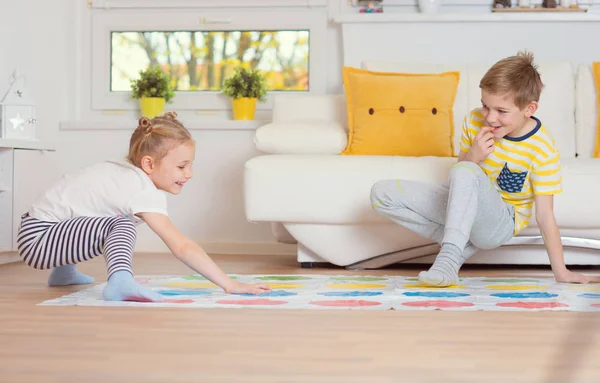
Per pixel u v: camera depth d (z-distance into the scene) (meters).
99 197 1.87
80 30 3.74
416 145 2.91
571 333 1.34
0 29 3.12
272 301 1.72
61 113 3.63
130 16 3.72
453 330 1.37
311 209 2.56
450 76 3.03
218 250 3.46
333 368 1.06
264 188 2.58
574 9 3.44
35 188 2.95
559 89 3.15
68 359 1.10
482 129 2.18
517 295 1.85
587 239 2.58
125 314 1.53
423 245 2.57
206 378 1.00
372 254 2.60
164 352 1.16
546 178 2.19
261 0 3.67
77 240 1.82
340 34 3.63
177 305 1.65
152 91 3.56
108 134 3.54
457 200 2.06
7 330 1.34
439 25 3.48
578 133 3.15
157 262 2.85
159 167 1.90
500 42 3.47
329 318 1.50
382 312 1.57
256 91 3.52
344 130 2.99
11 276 2.31
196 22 3.69
